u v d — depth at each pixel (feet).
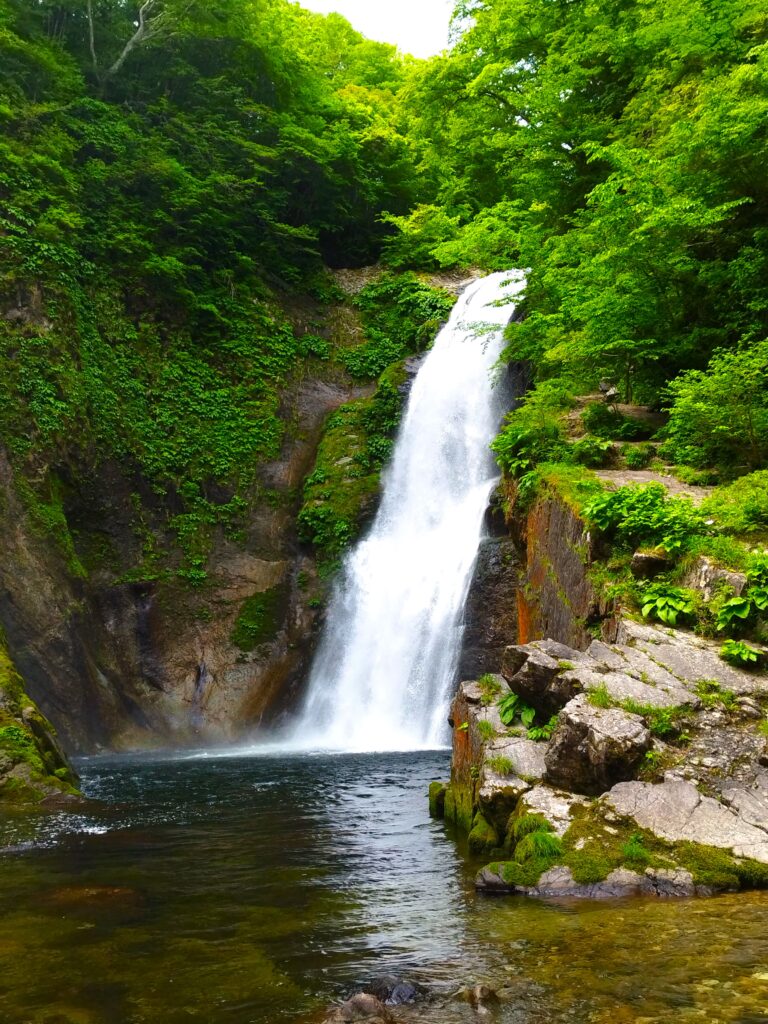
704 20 49.60
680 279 45.44
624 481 39.37
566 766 21.31
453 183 84.53
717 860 17.76
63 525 63.31
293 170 104.17
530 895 17.76
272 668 70.95
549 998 11.91
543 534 40.60
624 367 51.34
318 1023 11.74
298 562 77.25
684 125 42.65
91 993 13.17
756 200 45.32
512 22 75.15
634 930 14.73
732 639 25.84
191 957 14.85
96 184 81.00
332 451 83.71
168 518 73.67
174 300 84.64
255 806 32.83
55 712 57.72
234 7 99.04
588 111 67.26
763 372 37.35
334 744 61.31
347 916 17.19
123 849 25.04
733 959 12.98
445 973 13.38
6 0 82.84
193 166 93.30
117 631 66.69
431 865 21.52
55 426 64.69
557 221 66.85
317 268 106.93
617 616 28.50
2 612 56.70
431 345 94.89
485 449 75.31
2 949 15.51
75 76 85.15
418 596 66.54
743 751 20.94
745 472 38.09
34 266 67.72
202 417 80.84
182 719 66.03
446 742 56.75
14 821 29.94
